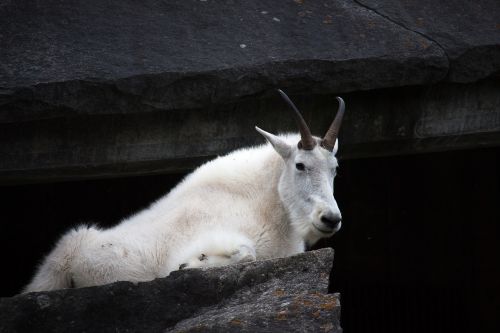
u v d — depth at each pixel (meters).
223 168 23.67
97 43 25.80
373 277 38.66
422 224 38.84
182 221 22.25
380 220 38.72
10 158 24.77
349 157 28.84
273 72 25.30
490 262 38.47
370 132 27.62
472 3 30.17
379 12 28.92
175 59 25.30
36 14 26.78
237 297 17.61
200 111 25.94
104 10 27.45
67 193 35.47
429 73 26.56
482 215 38.59
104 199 35.78
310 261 18.19
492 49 27.08
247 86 25.22
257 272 18.02
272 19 27.89
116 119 25.28
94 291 17.39
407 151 28.84
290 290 17.44
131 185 35.81
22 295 17.27
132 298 17.41
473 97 28.09
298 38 26.95
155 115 25.58
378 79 26.20
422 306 38.69
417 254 38.81
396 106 27.58
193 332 16.12
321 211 21.84
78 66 24.50
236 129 26.48
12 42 25.42
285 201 22.77
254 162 23.70
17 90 23.38
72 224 35.59
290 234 23.12
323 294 17.05
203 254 21.03
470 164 38.62
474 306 38.50
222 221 22.33
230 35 26.84
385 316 38.66
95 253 21.78
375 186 38.72
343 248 38.56
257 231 22.58
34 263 35.28
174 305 17.42
